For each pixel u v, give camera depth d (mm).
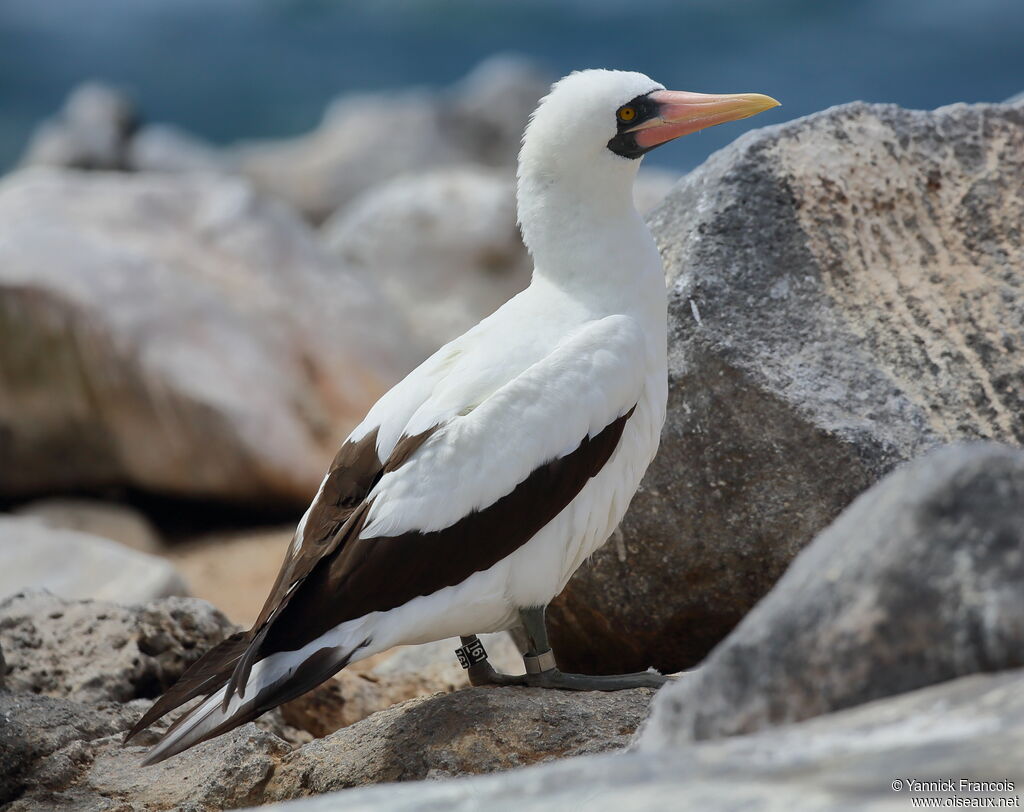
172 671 12102
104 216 23844
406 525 9086
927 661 5285
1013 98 13945
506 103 47625
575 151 10117
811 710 5449
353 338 24266
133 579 15445
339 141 45344
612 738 8875
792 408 10406
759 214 11195
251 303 23516
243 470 21688
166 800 9352
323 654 9023
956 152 11812
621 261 10125
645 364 9875
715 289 10898
